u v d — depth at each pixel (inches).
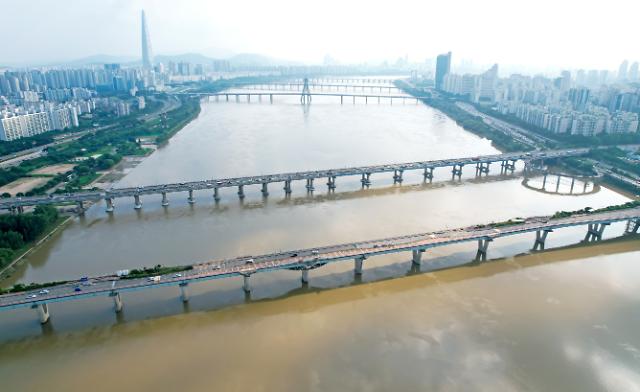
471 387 4015.8
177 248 6722.4
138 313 5064.0
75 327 4835.1
